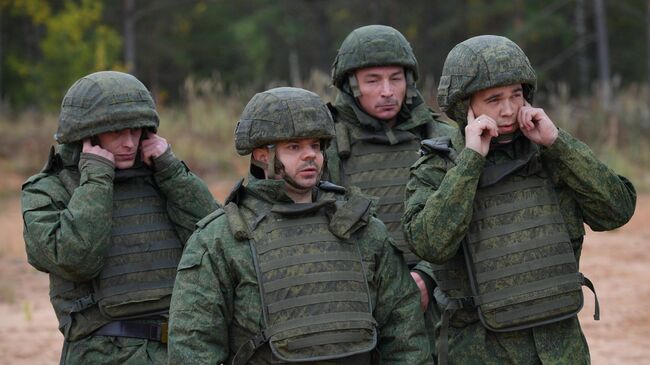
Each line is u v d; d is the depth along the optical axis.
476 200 5.89
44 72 36.38
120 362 6.42
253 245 5.32
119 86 6.43
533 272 5.80
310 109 5.35
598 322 12.63
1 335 12.23
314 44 50.44
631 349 11.34
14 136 28.33
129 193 6.60
